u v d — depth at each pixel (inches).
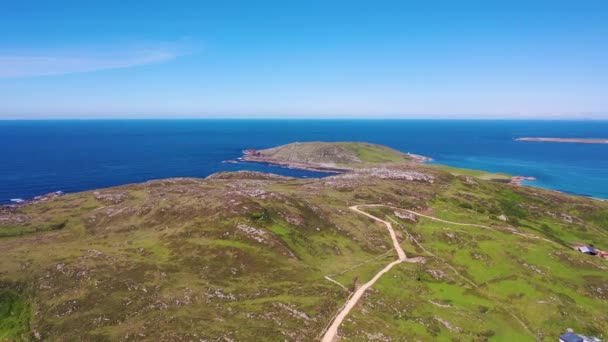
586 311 2763.3
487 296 2992.1
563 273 3292.3
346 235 4160.9
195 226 3868.1
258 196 4574.3
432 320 2541.8
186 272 3085.6
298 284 2960.1
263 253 3388.3
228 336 2187.5
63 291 2807.6
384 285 3006.9
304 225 4151.1
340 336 2273.6
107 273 3021.7
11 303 2723.9
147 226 4252.0
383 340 2249.0
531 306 2824.8
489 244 3878.0
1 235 4141.2
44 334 2375.7
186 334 2199.8
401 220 4697.3
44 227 4461.1
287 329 2315.5
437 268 3444.9
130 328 2343.8
